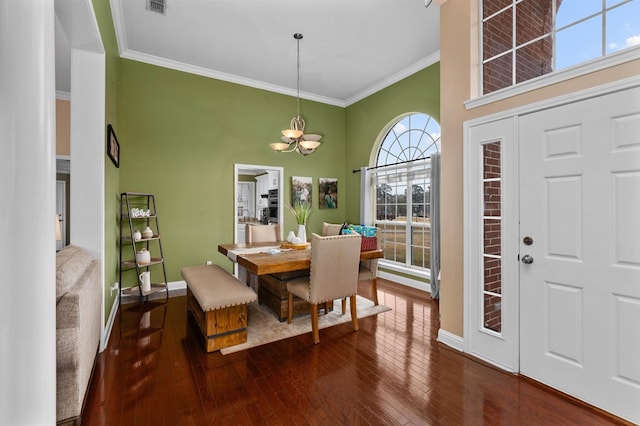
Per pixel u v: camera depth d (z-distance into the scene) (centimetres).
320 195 572
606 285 176
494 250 235
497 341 228
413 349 256
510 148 219
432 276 400
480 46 247
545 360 203
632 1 183
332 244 270
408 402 187
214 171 470
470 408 181
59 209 538
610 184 174
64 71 405
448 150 263
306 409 180
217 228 471
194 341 271
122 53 396
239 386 203
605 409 176
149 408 180
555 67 222
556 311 197
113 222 334
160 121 430
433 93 426
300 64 445
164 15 329
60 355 154
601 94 175
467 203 246
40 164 103
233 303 253
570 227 191
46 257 104
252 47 397
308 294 274
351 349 256
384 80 500
